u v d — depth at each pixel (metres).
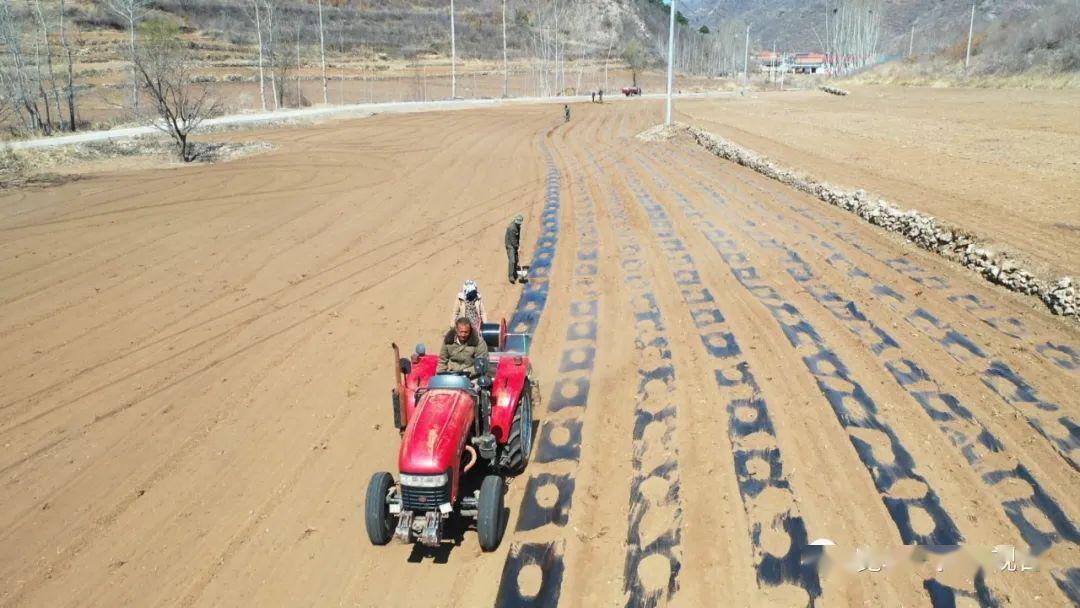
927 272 12.80
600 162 30.19
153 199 22.33
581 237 17.17
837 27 139.75
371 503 5.98
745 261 14.21
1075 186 17.11
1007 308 10.94
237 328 11.66
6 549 6.46
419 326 11.63
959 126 31.27
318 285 13.85
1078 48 53.59
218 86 71.25
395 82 91.06
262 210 20.78
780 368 9.31
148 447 8.11
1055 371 8.84
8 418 8.82
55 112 51.53
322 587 5.88
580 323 11.48
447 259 15.60
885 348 9.78
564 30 144.25
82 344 11.05
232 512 6.89
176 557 6.29
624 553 6.06
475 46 120.31
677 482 6.99
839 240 15.19
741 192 21.22
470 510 6.23
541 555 6.11
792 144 28.25
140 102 54.47
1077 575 5.57
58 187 24.31
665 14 199.25
